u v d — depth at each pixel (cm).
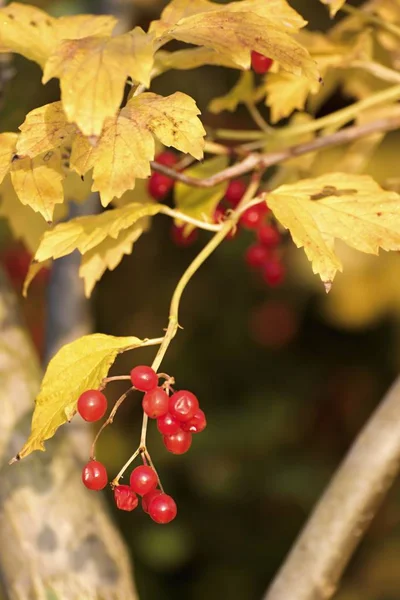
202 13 70
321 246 70
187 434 69
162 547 182
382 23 79
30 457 80
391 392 83
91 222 72
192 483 193
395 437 82
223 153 81
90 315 94
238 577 187
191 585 188
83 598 78
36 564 78
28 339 84
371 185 72
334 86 89
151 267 197
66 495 80
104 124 67
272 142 83
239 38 69
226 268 196
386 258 146
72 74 64
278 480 189
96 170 67
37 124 68
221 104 84
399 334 199
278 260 90
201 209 80
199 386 205
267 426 195
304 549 82
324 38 83
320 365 210
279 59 69
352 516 82
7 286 85
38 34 75
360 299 147
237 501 194
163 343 68
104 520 81
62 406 66
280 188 72
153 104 68
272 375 208
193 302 200
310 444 203
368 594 170
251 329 203
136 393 199
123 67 65
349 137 79
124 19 94
